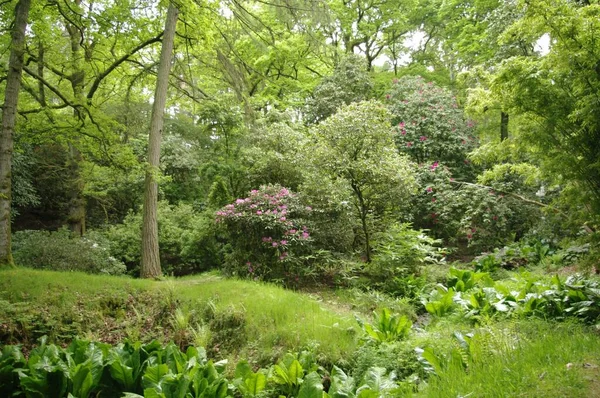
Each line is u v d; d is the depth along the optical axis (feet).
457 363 12.30
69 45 39.70
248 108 41.86
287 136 37.50
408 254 28.66
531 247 33.30
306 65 58.34
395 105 45.96
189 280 28.25
